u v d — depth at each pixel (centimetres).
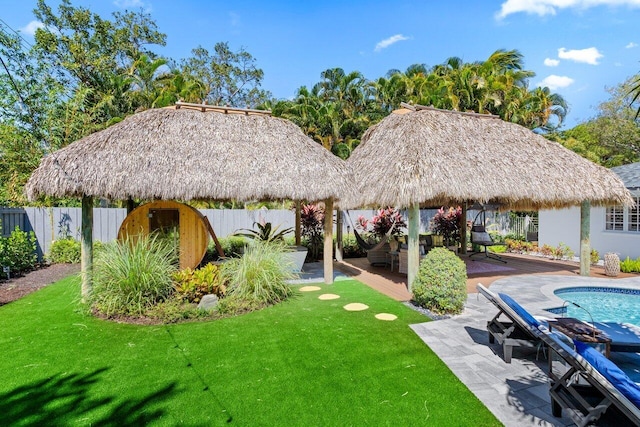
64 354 549
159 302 773
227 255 1412
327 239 1081
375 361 532
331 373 493
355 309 802
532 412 403
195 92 2895
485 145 1094
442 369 508
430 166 923
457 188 909
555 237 1728
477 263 1445
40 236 1444
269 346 585
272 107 3534
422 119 1112
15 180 1379
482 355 557
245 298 819
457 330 666
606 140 2831
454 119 1177
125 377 478
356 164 1307
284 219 1827
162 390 445
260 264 874
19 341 600
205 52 3553
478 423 382
